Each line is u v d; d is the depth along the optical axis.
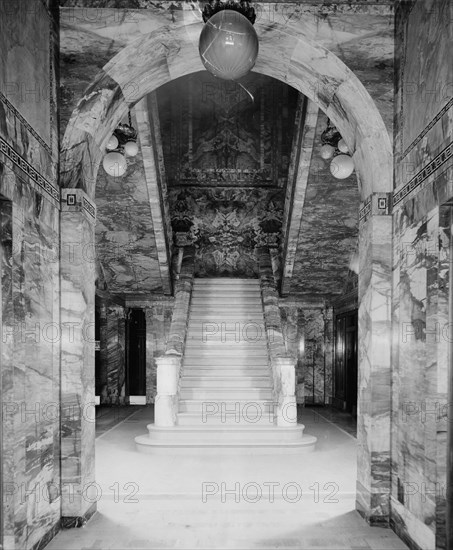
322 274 14.01
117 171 8.58
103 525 5.55
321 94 6.43
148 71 6.16
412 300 5.03
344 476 7.58
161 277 13.98
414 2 5.18
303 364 14.84
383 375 5.60
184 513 5.96
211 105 15.45
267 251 15.22
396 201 5.58
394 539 5.19
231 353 11.88
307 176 11.13
